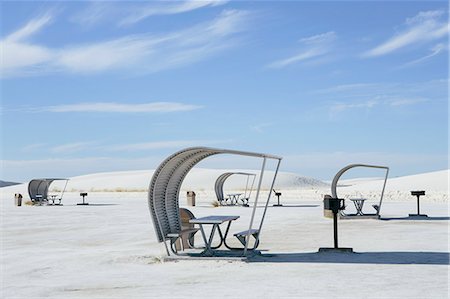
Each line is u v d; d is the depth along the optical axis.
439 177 70.56
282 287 7.75
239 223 19.44
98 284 8.25
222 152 10.64
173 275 8.95
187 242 12.28
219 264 9.98
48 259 10.87
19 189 103.94
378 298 6.95
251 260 10.39
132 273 9.20
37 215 25.41
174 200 11.94
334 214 11.59
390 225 18.00
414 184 68.25
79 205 36.00
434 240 13.48
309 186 121.44
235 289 7.66
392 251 11.47
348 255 10.92
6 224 20.05
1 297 7.40
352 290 7.46
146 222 20.45
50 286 8.14
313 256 10.86
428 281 8.07
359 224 18.50
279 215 23.61
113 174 140.75
